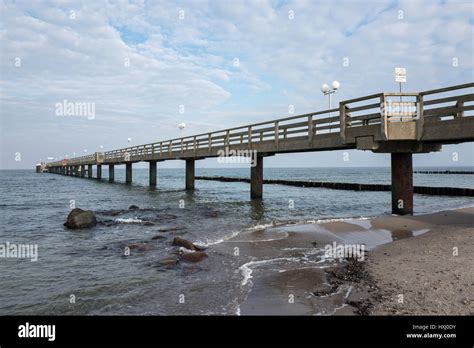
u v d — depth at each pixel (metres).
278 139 16.06
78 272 7.27
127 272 7.22
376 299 5.42
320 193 29.64
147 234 11.27
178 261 7.85
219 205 19.16
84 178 65.81
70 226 12.65
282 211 16.69
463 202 21.83
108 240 10.45
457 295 5.31
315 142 13.77
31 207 19.73
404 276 6.34
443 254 7.50
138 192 29.78
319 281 6.40
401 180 12.66
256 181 21.11
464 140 10.38
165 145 28.94
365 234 10.34
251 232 11.06
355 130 11.84
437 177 74.62
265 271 7.07
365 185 33.41
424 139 10.34
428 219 11.98
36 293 6.12
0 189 35.62
